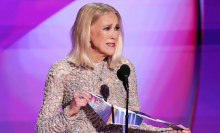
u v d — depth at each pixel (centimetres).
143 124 696
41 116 625
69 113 579
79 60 651
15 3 1748
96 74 666
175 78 1892
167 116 1809
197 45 1947
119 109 620
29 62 1775
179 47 1927
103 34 634
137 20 1884
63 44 1773
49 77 646
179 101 1852
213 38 1964
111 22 635
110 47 642
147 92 1859
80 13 654
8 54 1767
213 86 1906
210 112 1828
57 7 1762
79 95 568
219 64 1973
